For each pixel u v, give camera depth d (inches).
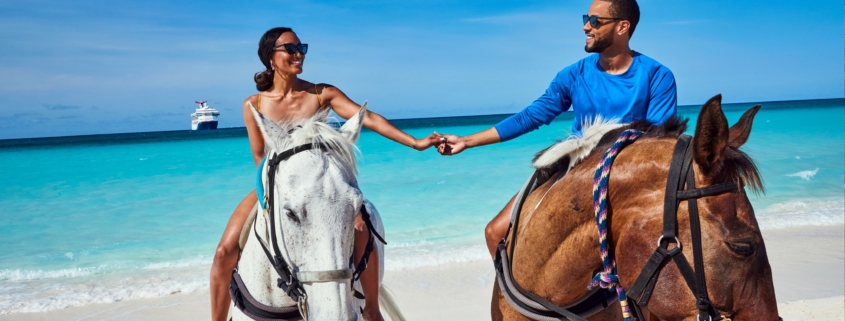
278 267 101.6
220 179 684.1
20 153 1127.0
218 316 133.3
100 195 583.2
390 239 398.9
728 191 70.4
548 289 97.3
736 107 3818.9
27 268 337.7
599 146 92.3
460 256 346.9
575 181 91.2
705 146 69.6
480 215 472.4
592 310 97.7
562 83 128.6
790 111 2362.2
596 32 116.7
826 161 745.6
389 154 882.8
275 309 113.5
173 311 263.7
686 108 3855.8
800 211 460.4
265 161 112.4
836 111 2304.4
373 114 147.3
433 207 503.2
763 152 851.4
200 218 478.0
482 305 267.7
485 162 784.3
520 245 101.8
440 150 141.8
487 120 4084.6
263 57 137.9
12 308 265.6
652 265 73.3
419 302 271.1
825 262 319.0
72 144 1644.9
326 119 116.0
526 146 973.2
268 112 138.1
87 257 364.5
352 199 97.4
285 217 97.0
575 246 90.5
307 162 97.9
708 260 68.8
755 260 67.9
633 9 115.3
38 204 539.5
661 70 116.6
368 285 132.8
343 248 95.7
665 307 73.1
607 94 118.6
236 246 128.0
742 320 68.6
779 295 268.1
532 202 103.4
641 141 84.0
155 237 417.1
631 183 79.7
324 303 93.0
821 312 230.1
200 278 315.6
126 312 262.1
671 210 72.4
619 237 80.4
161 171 759.7
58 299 279.1
